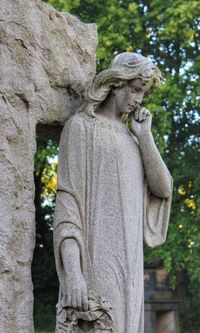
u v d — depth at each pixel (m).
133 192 5.05
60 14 5.57
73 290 4.71
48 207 17.30
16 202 4.97
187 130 16.11
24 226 5.01
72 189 4.91
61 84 5.45
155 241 5.24
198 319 18.77
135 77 5.07
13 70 5.10
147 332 15.73
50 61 5.38
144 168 5.20
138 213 5.08
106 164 4.98
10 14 5.15
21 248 4.98
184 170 15.12
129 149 5.12
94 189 4.93
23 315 4.93
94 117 5.11
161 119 13.93
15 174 4.98
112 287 4.85
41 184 17.02
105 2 14.67
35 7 5.33
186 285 19.16
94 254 4.86
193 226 14.60
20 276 4.95
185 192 15.23
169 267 14.37
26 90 5.14
